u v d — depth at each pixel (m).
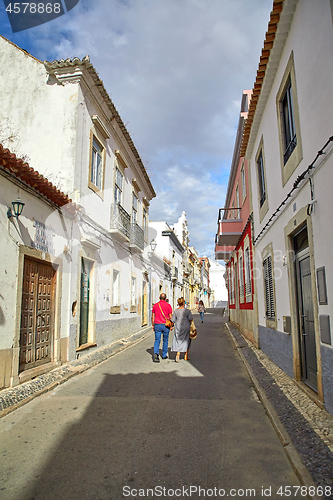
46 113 9.48
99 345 10.45
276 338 7.51
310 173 4.80
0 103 9.79
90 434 4.16
